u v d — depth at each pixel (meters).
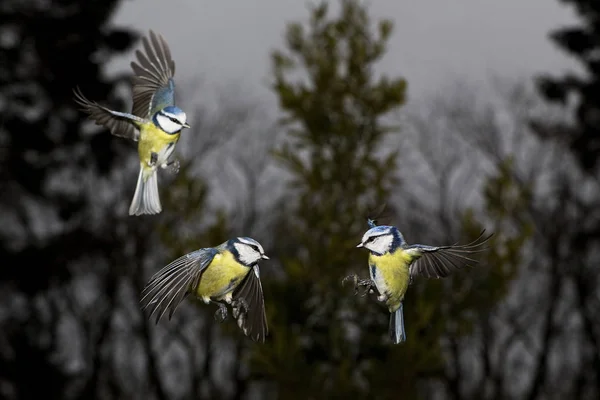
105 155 27.03
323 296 13.44
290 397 13.08
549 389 35.12
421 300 12.63
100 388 33.72
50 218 28.08
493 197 13.84
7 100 25.98
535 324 33.94
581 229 31.83
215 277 4.86
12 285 25.34
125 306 33.09
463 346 31.67
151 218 30.92
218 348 32.59
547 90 28.38
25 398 26.73
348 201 13.63
